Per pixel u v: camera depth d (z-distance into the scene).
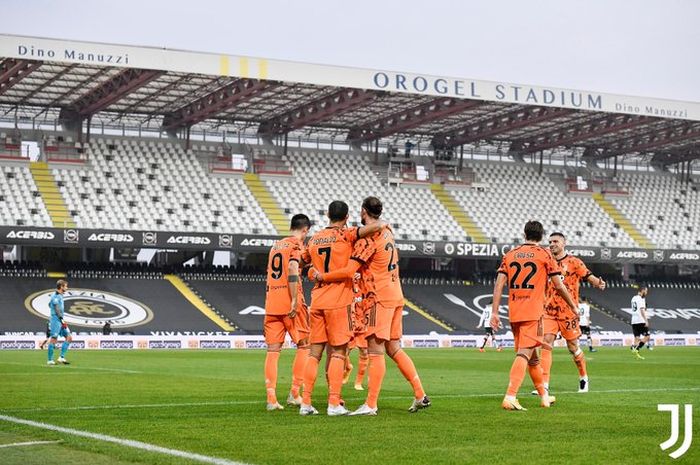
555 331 17.16
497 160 73.88
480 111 61.44
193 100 58.47
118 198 60.12
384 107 60.12
